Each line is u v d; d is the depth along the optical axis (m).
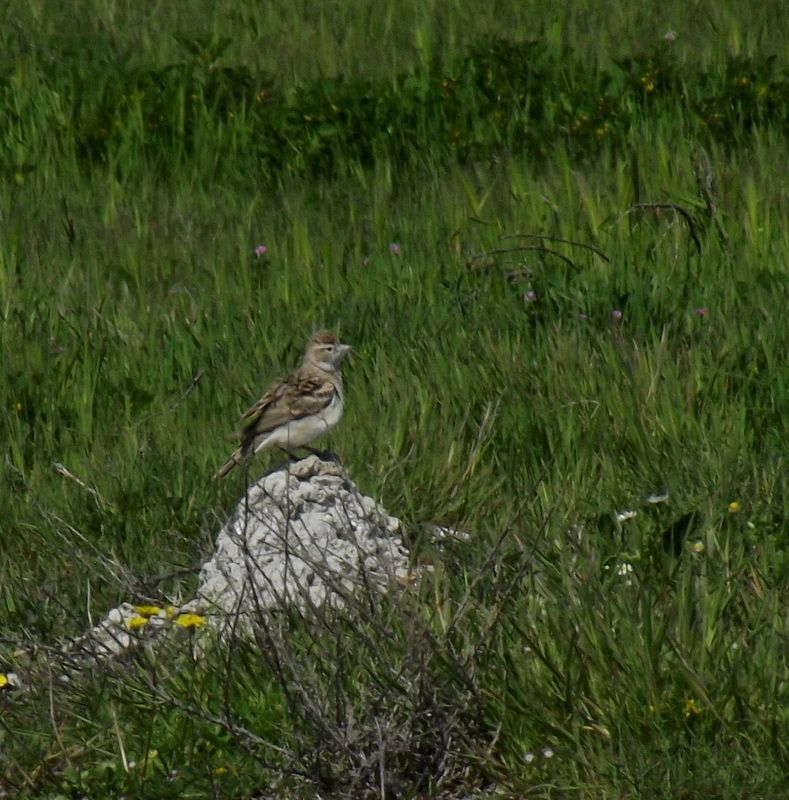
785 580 12.33
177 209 25.09
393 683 10.73
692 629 11.34
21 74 30.50
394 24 35.59
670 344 17.73
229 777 10.77
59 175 27.69
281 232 23.72
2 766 11.06
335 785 10.56
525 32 33.81
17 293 20.80
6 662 12.34
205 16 36.59
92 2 38.56
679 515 13.68
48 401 17.56
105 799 10.74
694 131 27.30
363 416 16.73
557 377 17.00
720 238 21.23
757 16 34.75
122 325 19.92
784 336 17.41
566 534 12.98
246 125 28.95
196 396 17.66
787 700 10.60
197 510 14.98
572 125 28.06
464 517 14.82
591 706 10.74
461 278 20.67
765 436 15.49
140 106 29.05
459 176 24.00
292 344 18.70
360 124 28.27
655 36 33.44
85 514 15.02
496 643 11.34
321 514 13.67
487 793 10.68
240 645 11.70
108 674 11.62
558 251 21.42
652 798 10.05
